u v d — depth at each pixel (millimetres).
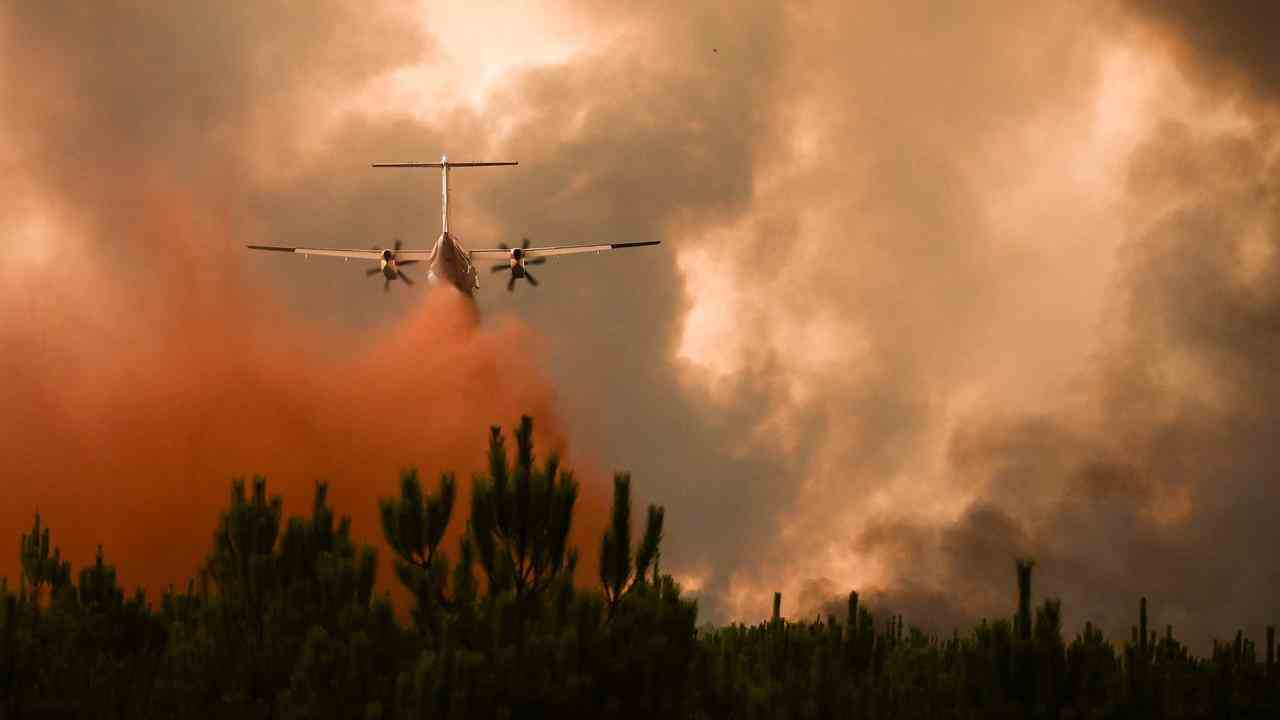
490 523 28359
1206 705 29531
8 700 28625
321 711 26344
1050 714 26656
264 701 28594
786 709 28594
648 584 29781
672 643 27250
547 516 28234
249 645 29828
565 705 26312
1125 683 28141
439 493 30203
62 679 30141
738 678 30562
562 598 28484
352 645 26688
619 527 29203
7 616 29125
